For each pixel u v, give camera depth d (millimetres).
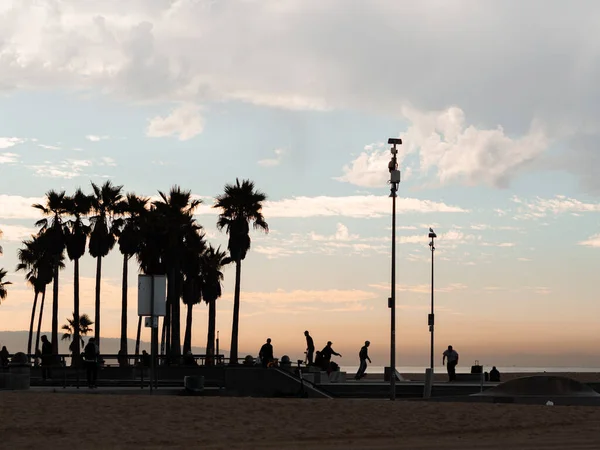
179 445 19188
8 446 18719
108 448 18609
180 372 43844
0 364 45688
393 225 37188
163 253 67875
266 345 40031
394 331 35875
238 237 68000
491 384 40625
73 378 43500
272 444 19484
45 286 94562
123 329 72000
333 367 46375
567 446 18922
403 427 22359
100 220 71375
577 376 80125
